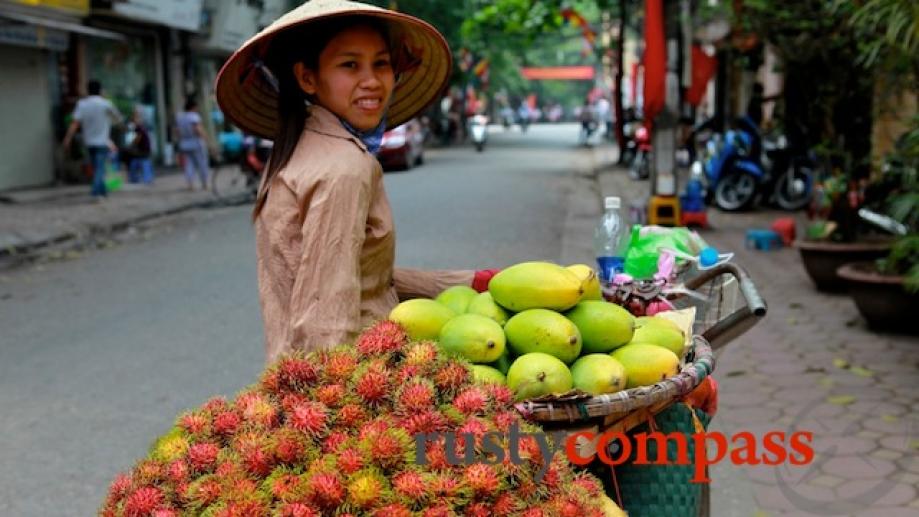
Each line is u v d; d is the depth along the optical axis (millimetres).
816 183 10922
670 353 2014
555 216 11938
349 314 1981
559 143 33250
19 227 11188
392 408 1722
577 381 1924
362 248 2115
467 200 13820
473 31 17781
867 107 7914
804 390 4887
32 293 7941
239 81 2404
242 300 7453
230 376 5438
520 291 2014
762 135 12180
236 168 19453
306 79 2223
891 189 6914
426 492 1548
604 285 2529
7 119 14375
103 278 8578
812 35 7746
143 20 17125
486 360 1931
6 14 13258
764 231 9633
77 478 4055
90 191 14812
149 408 4910
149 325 6691
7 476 4070
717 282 2730
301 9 2203
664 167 9750
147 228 11984
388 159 19156
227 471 1645
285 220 2119
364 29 2215
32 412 4863
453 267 8562
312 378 1780
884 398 4715
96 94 13789
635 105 18062
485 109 48312
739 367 5336
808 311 6625
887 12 5016
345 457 1585
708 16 9719
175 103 19609
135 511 1652
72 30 14539
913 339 5805
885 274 5914
